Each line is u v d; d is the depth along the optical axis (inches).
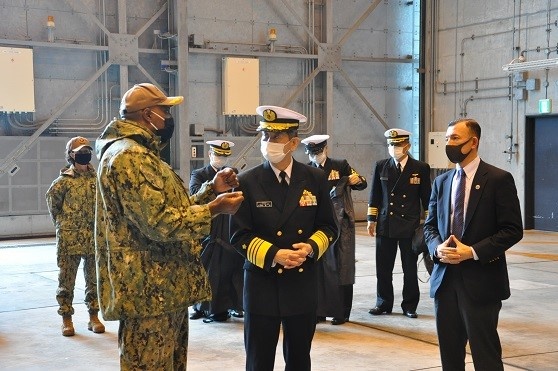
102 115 568.1
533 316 278.4
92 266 256.5
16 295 326.0
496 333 158.1
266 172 152.6
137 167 119.2
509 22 578.9
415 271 277.9
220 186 132.0
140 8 580.4
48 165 545.6
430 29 652.7
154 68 586.2
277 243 149.6
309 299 149.8
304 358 152.5
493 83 595.2
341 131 656.4
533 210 574.9
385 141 673.6
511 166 582.9
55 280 363.6
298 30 633.0
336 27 650.8
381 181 282.7
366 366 213.0
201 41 593.3
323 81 641.0
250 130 611.5
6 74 525.0
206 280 130.3
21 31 542.6
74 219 251.6
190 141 579.2
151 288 122.3
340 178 267.4
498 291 156.5
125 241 122.3
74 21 557.9
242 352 231.6
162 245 124.0
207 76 598.5
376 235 283.9
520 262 413.7
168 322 125.6
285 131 147.9
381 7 668.1
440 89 646.5
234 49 606.2
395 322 270.4
